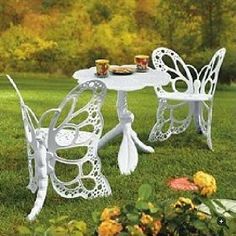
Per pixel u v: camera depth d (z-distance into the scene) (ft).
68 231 10.62
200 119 23.49
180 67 30.91
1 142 22.97
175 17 31.42
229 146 22.59
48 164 16.34
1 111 27.66
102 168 19.75
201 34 31.22
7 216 16.26
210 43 31.22
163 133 23.30
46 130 17.43
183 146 22.41
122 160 19.61
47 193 17.46
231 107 28.71
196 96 22.31
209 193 11.07
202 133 23.67
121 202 17.02
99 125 16.65
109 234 10.38
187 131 24.18
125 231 10.56
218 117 27.14
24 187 18.12
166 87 30.40
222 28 31.04
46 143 16.31
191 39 31.30
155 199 11.34
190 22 31.30
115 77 19.44
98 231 10.59
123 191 17.80
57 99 29.86
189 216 10.92
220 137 23.76
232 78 30.81
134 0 31.71
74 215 16.21
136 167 19.85
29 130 16.72
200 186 11.07
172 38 31.50
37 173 16.39
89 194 17.10
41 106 28.84
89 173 18.07
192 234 10.93
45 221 15.92
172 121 22.97
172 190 17.75
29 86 31.50
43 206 16.69
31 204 16.94
